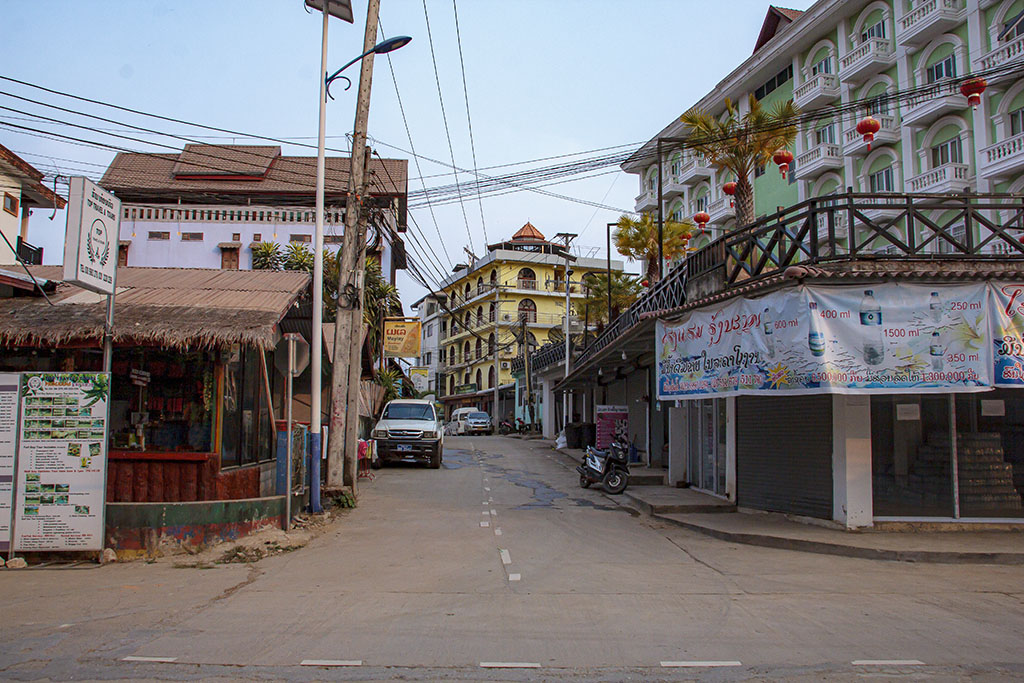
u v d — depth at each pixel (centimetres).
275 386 1459
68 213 878
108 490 1066
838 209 1134
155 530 966
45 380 930
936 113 2578
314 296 1359
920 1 2658
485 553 1012
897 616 693
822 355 1015
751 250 1322
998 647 594
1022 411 1147
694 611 710
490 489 1781
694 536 1161
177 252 3288
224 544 1011
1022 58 2275
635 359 2072
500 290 6356
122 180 3594
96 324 1040
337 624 656
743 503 1373
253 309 1138
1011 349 1017
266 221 3319
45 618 675
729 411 1435
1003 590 805
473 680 513
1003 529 1116
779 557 997
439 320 8231
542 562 953
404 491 1725
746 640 612
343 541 1097
